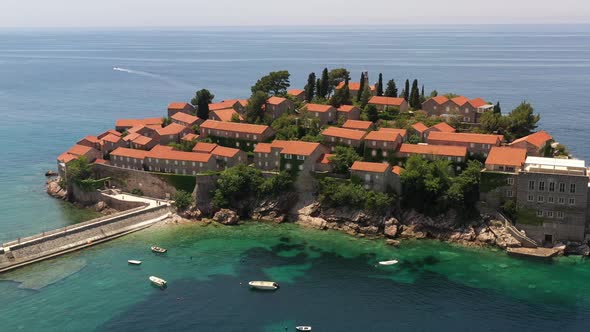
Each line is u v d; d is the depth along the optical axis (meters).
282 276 140.38
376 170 168.50
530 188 155.38
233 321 120.25
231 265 146.25
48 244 151.38
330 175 177.62
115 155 199.25
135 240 161.75
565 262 148.38
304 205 178.12
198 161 186.62
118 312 123.44
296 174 179.38
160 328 117.62
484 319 121.62
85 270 142.75
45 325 118.25
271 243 160.62
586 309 125.25
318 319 121.25
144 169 193.88
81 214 184.00
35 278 138.12
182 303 127.19
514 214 160.00
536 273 142.38
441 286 135.62
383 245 159.62
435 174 168.25
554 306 126.62
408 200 170.12
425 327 118.62
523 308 125.88
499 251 155.38
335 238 164.38
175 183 184.38
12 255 144.12
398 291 133.25
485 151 177.12
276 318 121.44
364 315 123.00
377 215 168.25
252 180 181.12
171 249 155.88
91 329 117.06
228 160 190.25
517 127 199.00
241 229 170.62
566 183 151.62
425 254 153.88
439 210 166.25
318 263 148.00
